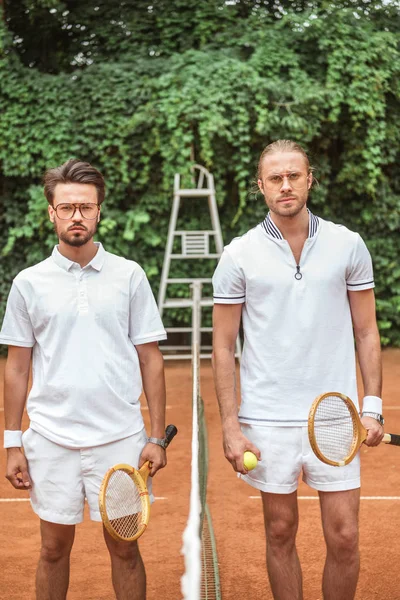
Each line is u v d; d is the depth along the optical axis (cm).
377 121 1212
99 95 1170
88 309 306
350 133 1212
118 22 1281
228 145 1182
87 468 305
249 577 406
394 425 753
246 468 306
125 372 310
